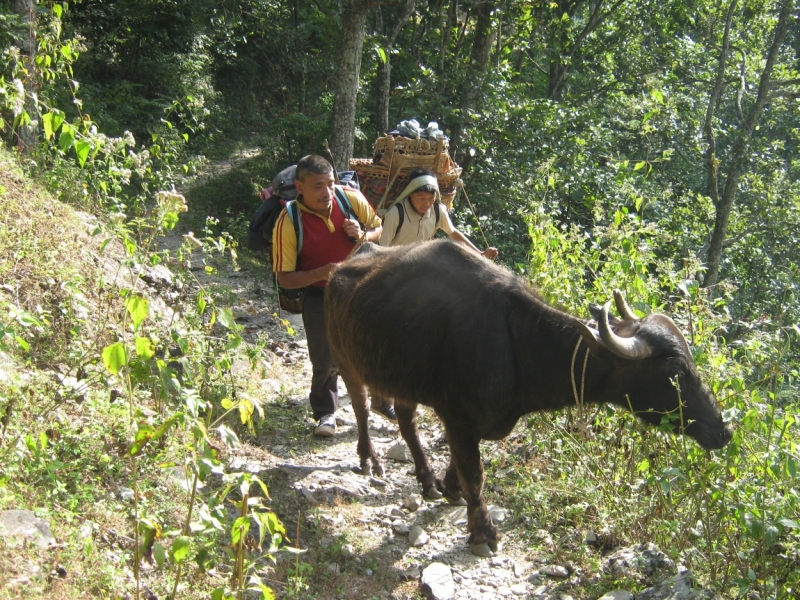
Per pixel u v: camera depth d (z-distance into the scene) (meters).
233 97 22.83
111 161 6.52
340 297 4.96
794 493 3.77
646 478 4.39
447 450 5.80
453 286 4.39
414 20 16.23
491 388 4.20
